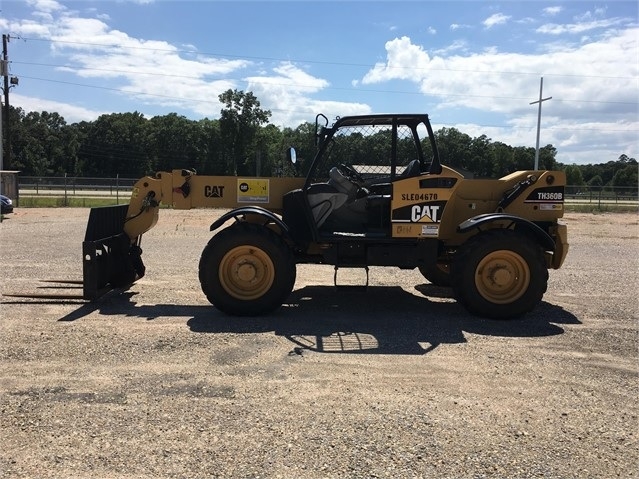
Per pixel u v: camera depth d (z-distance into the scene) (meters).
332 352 4.85
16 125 86.81
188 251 11.34
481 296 6.05
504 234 6.03
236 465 2.92
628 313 6.46
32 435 3.24
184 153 87.44
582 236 16.73
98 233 6.66
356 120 6.41
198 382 4.08
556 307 6.76
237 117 75.88
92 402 3.71
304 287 7.89
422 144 6.58
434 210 6.25
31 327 5.52
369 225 6.59
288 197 6.61
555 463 3.01
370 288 7.87
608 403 3.82
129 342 5.04
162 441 3.18
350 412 3.59
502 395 3.93
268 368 4.40
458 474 2.87
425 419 3.51
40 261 9.62
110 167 93.00
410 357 4.74
